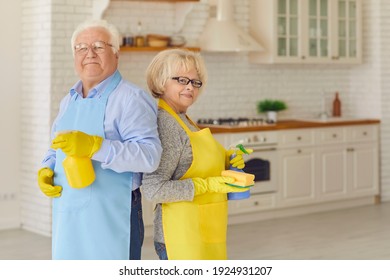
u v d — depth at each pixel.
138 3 7.58
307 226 7.59
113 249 3.12
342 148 8.59
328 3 8.67
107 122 3.14
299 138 8.16
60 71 6.95
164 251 3.24
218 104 8.30
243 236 7.10
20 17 7.31
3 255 6.25
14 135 7.36
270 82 8.75
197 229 3.18
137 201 3.27
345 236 7.07
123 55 7.50
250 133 7.71
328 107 9.34
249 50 7.81
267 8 8.21
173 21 7.82
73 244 3.13
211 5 8.02
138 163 2.99
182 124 3.22
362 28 9.20
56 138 2.90
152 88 3.32
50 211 7.07
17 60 7.32
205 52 8.16
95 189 3.10
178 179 3.21
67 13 6.94
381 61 9.06
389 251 6.40
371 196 9.00
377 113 9.09
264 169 7.85
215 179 3.17
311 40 8.55
